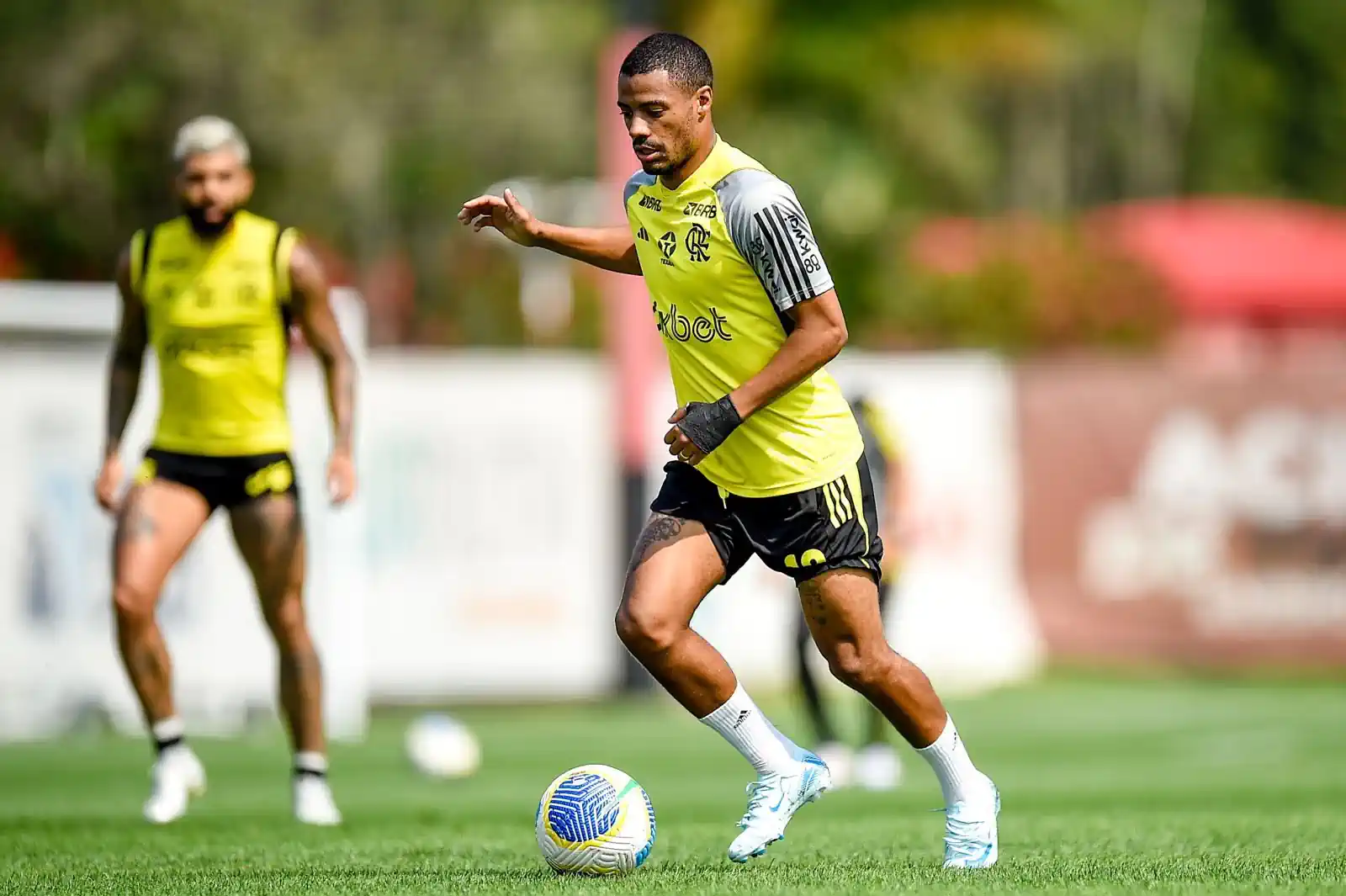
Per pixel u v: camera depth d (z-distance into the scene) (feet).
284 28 276.21
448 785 121.08
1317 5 507.30
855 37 310.45
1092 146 492.54
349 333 152.15
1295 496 211.61
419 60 317.22
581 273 293.84
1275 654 211.82
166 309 85.97
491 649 192.03
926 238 349.00
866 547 64.49
